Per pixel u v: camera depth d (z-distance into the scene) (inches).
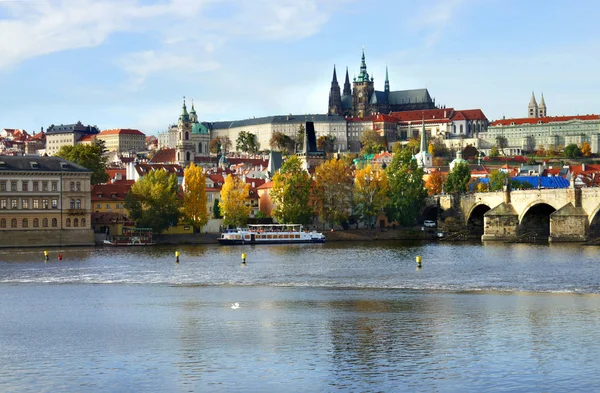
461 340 4165.8
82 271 7391.7
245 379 3523.6
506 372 3575.3
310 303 5398.6
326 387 3405.5
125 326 4621.1
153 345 4126.5
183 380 3516.2
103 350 4028.1
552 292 5831.7
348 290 6058.1
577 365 3659.0
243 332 4421.8
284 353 3946.9
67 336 4355.3
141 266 7849.4
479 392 3324.3
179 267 7760.8
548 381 3442.4
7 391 3383.4
